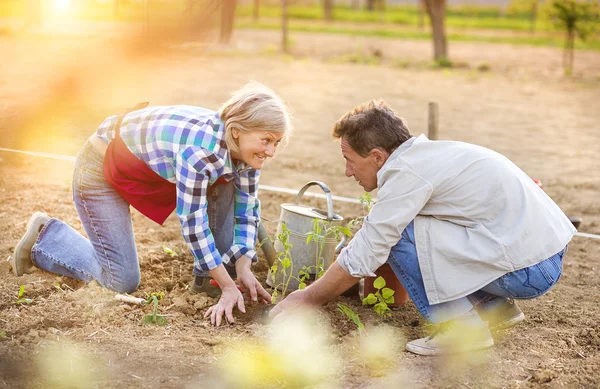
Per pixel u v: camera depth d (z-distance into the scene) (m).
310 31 37.94
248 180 5.10
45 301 4.99
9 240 6.29
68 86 14.55
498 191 4.34
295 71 21.48
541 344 4.75
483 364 4.41
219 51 24.11
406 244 4.46
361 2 71.75
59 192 7.87
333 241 5.34
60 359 4.19
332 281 4.57
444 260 4.38
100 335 4.53
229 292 4.84
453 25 47.28
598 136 13.75
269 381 4.09
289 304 4.68
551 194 9.41
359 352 4.51
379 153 4.46
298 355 4.38
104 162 4.96
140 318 4.86
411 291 4.56
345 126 4.50
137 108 5.05
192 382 4.01
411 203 4.31
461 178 4.35
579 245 7.29
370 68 23.62
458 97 18.14
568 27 24.19
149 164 4.77
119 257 5.16
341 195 8.97
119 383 3.96
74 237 5.35
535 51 31.47
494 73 23.61
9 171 8.50
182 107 4.86
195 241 4.68
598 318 5.31
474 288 4.36
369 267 4.44
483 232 4.32
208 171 4.54
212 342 4.48
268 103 4.46
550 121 15.21
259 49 26.34
